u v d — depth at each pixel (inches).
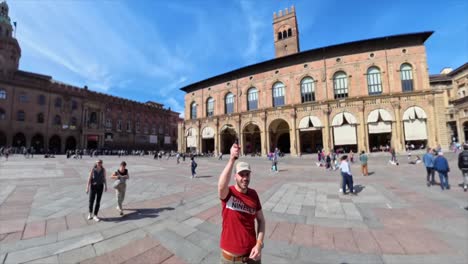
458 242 195.6
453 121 1868.8
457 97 1812.3
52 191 426.6
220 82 1723.7
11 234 220.7
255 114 1496.1
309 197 376.5
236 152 107.8
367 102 1189.7
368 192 402.9
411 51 1169.4
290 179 579.5
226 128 1628.9
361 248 189.2
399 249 185.6
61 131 2110.0
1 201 352.2
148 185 500.7
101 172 272.8
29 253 183.0
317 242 202.8
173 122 3339.1
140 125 2851.9
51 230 232.7
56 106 2105.1
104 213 291.6
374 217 268.2
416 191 398.6
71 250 189.3
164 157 1790.1
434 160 425.7
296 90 1389.0
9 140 1806.1
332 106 1258.6
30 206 323.6
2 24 2016.5
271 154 1189.1
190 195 399.2
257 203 110.6
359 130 1182.9
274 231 230.4
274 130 1535.4
